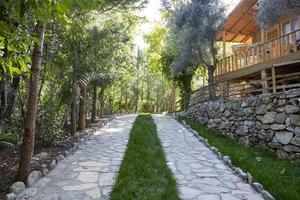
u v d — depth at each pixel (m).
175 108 26.27
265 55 11.53
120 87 26.61
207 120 12.34
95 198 4.36
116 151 7.62
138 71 32.91
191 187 4.85
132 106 32.88
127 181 4.97
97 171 5.75
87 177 5.35
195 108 14.40
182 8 14.48
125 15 7.91
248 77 13.48
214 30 13.88
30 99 5.02
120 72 17.22
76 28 6.82
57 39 7.90
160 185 4.85
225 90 13.00
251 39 18.83
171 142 8.99
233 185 4.96
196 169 5.95
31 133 5.05
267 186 4.79
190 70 18.61
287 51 10.48
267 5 8.80
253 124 8.57
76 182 5.07
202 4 13.92
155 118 16.53
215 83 14.30
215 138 9.55
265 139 7.94
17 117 8.03
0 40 2.91
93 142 8.88
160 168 5.84
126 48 14.02
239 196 4.45
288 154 6.99
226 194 4.54
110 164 6.29
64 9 2.27
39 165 5.90
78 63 9.15
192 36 14.31
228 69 14.14
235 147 8.19
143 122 13.59
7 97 7.70
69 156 6.98
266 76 11.45
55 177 5.32
